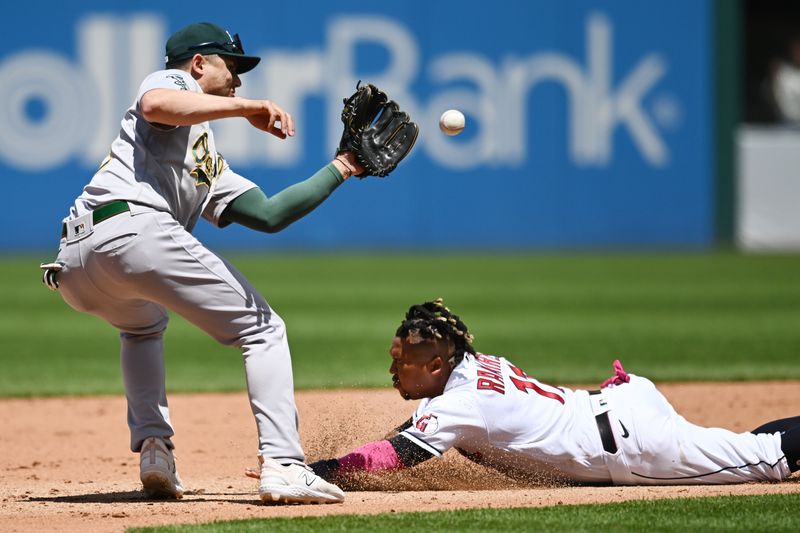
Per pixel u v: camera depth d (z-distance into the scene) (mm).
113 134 77000
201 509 15734
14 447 23266
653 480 16953
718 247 84562
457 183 81500
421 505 15570
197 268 15406
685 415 25953
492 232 82125
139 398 16922
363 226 82125
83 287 15797
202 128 16094
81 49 76438
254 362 15562
